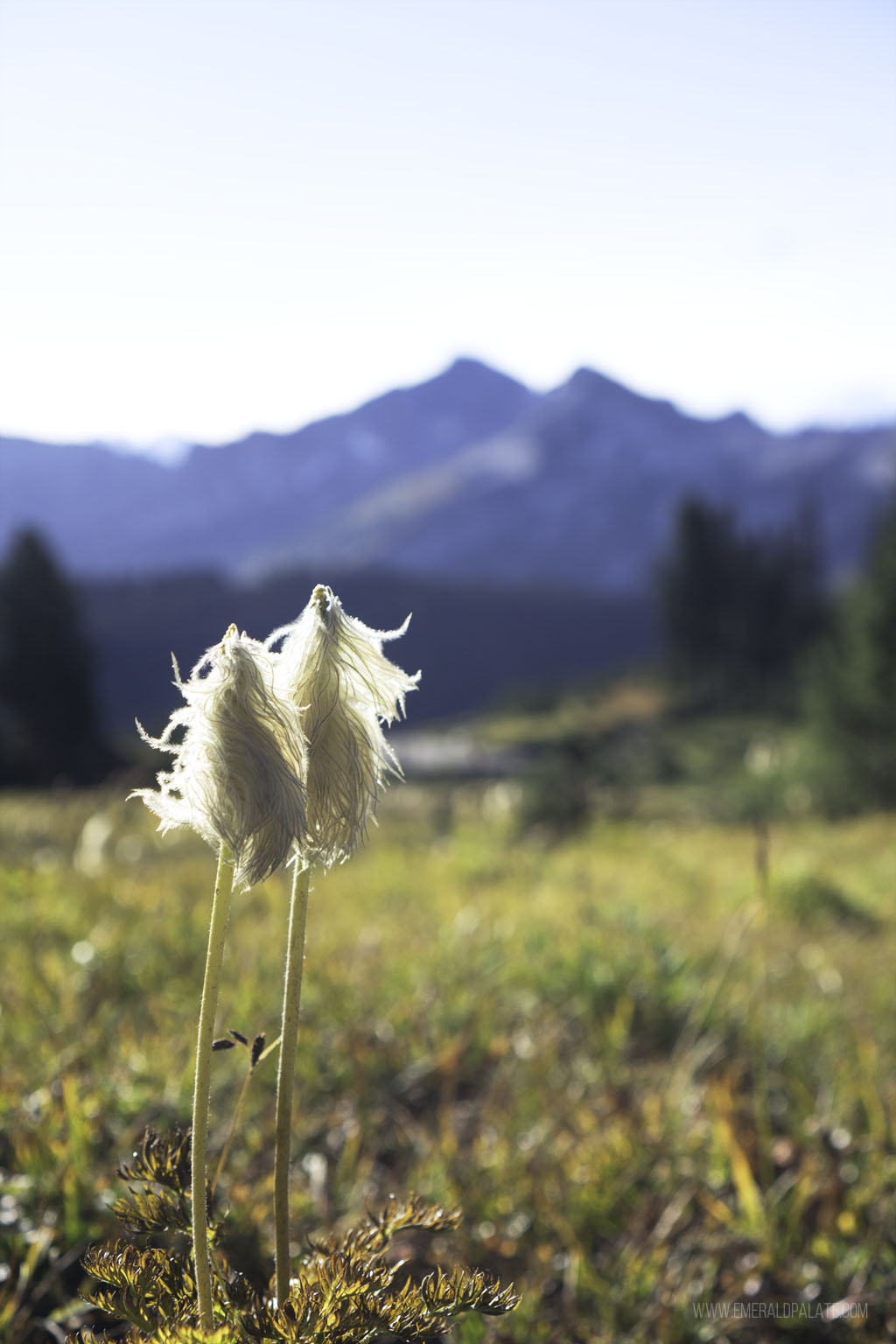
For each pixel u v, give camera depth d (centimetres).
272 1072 328
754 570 8281
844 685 2308
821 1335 248
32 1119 267
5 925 474
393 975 462
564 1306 252
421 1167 294
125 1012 373
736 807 2056
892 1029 477
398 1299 124
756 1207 277
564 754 2472
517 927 598
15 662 4950
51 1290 225
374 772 116
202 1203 116
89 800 1063
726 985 497
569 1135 329
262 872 105
